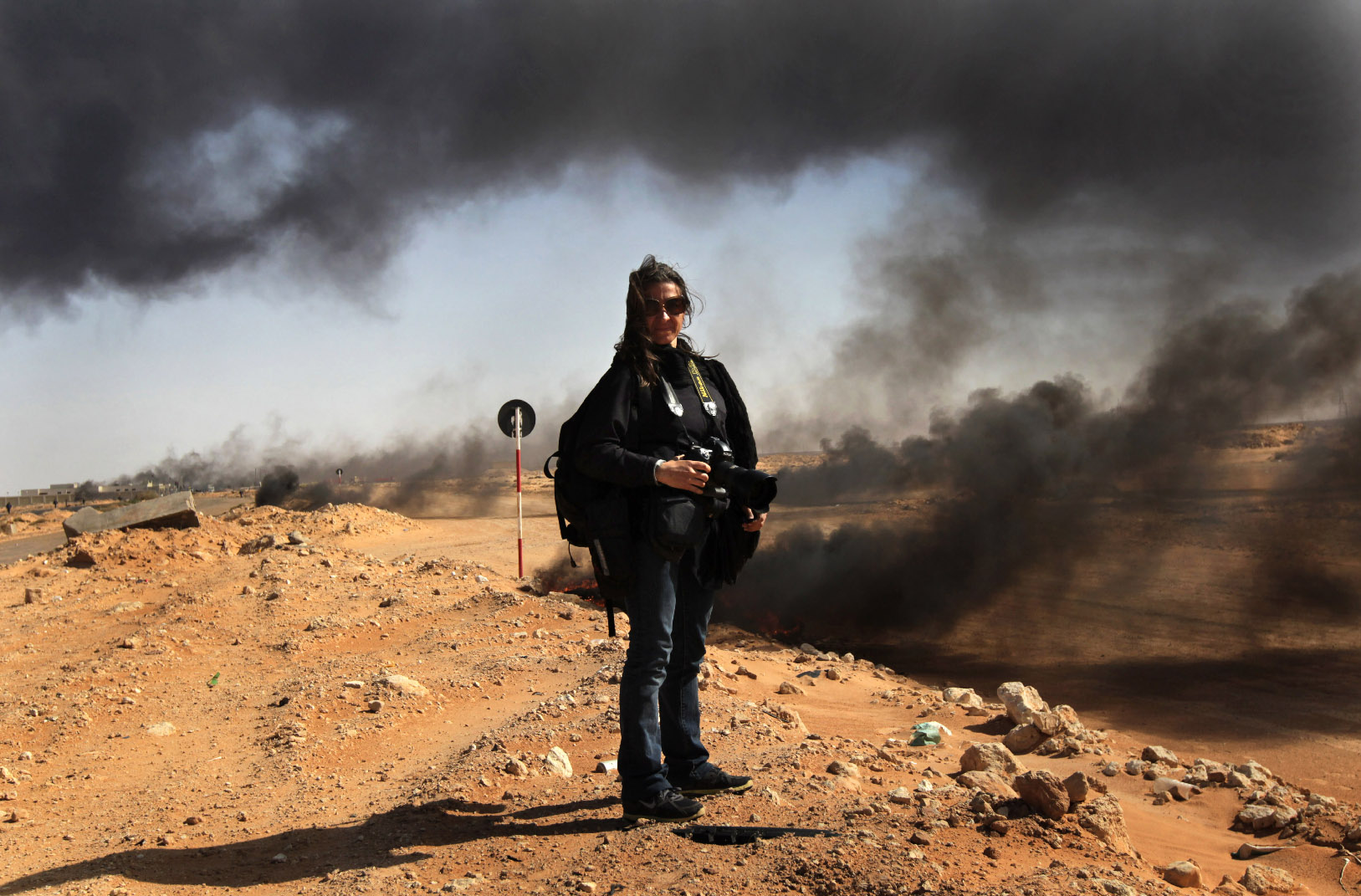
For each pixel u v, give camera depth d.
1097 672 12.10
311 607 11.38
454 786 4.55
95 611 11.61
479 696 7.41
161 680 8.35
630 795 3.70
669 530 3.57
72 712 7.08
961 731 6.68
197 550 15.13
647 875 3.06
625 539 3.64
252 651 9.52
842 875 2.90
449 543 24.11
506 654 8.71
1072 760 6.01
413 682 7.46
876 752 5.21
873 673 10.75
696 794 3.98
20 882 3.55
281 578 12.66
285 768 5.46
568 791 4.47
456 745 5.89
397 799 4.57
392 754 5.88
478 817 4.07
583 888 2.96
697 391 3.85
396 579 13.29
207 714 7.16
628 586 3.66
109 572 13.80
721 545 3.92
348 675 8.10
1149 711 9.61
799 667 9.73
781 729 5.99
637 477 3.54
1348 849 4.19
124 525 15.91
